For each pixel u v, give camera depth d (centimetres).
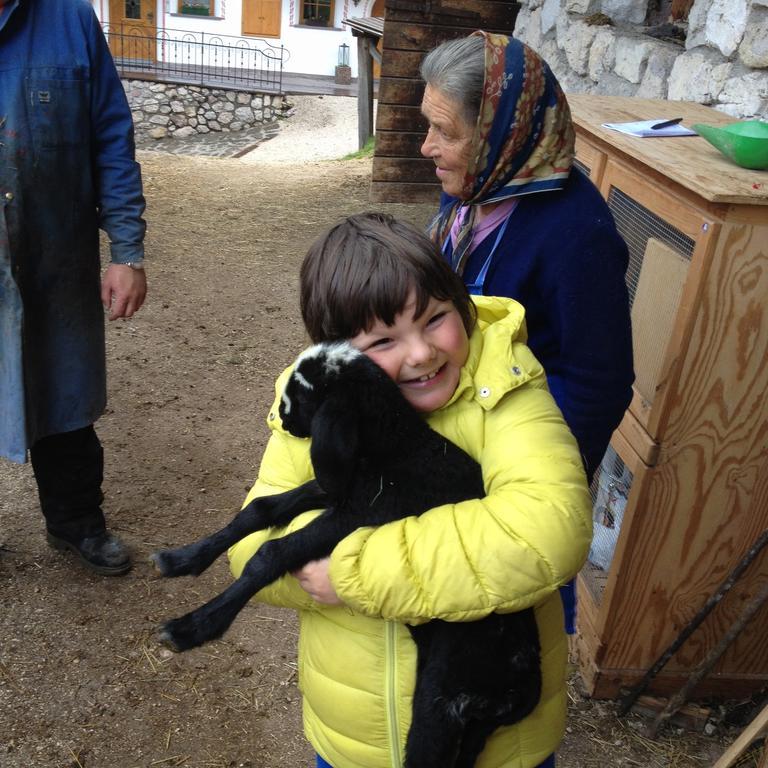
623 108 361
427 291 151
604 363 204
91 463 334
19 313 286
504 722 158
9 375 291
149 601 335
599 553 314
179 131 2312
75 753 270
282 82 2541
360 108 1270
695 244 247
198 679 302
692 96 415
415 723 155
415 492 158
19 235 283
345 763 178
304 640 179
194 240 746
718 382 253
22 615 322
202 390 497
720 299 244
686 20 481
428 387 160
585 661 306
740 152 255
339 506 162
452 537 145
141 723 283
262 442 450
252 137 2258
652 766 279
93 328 316
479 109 197
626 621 288
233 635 323
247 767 272
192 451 437
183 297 621
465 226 218
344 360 152
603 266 202
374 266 150
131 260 310
